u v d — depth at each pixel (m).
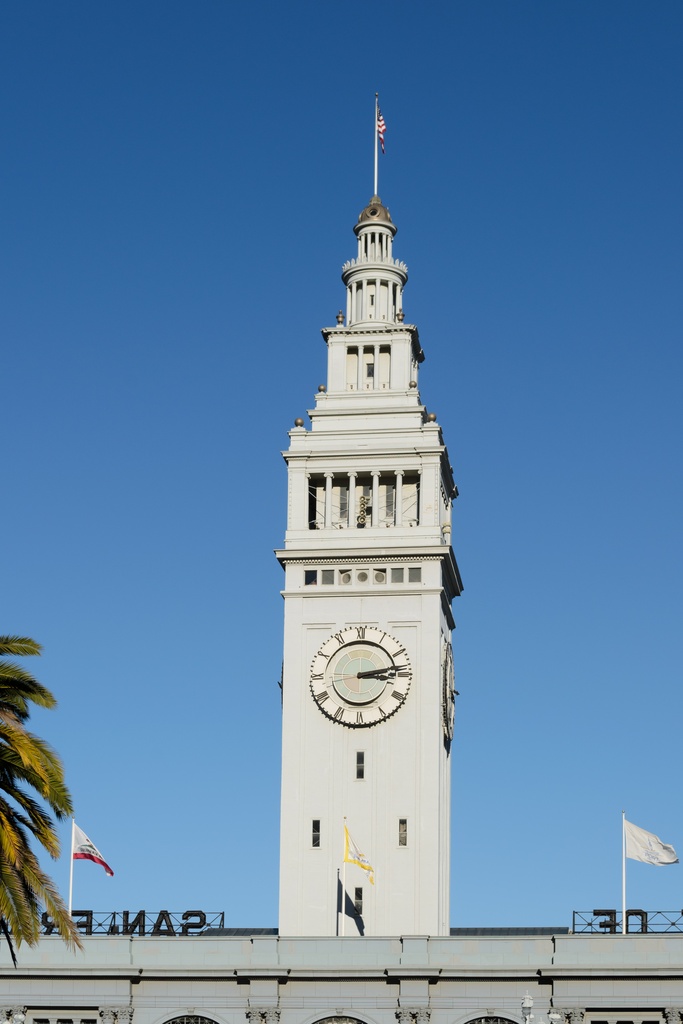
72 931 91.75
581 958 126.44
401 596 143.50
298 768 140.75
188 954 130.00
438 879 137.62
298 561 145.38
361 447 147.75
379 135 161.75
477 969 126.12
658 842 130.75
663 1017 124.31
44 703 92.69
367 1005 127.06
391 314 155.50
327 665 142.75
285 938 129.62
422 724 140.75
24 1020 127.50
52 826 92.38
